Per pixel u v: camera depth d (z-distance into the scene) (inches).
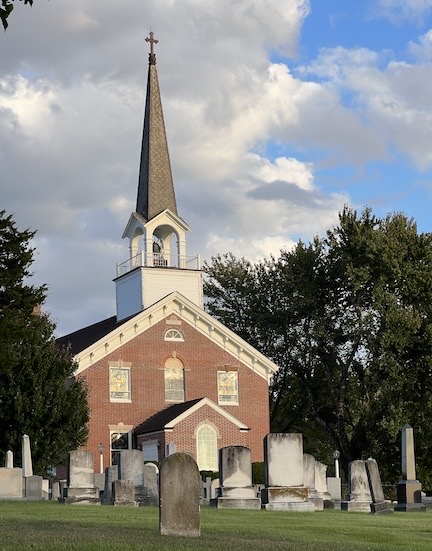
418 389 2763.3
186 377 2706.7
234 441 2568.9
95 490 1648.6
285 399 3366.1
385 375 2854.3
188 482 882.1
